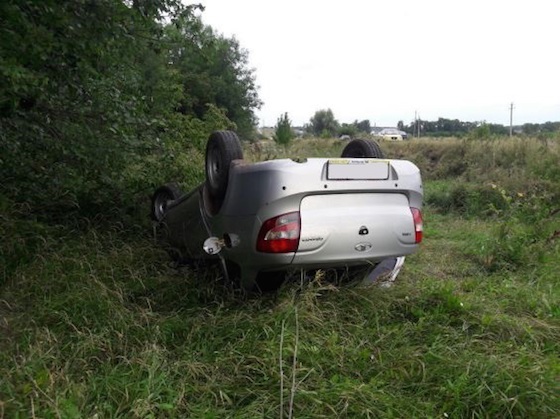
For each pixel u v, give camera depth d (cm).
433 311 411
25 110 521
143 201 681
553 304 456
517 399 289
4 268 448
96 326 369
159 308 432
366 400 290
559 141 1424
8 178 576
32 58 387
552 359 341
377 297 419
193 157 770
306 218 378
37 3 365
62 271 453
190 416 281
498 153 1446
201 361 334
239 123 3023
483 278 555
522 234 658
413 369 328
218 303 425
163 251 534
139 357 328
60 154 559
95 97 555
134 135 600
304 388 301
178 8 508
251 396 302
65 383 295
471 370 319
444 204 1045
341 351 342
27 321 373
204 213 456
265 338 353
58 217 595
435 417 288
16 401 267
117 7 433
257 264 394
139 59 653
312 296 387
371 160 403
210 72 2838
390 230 406
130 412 272
